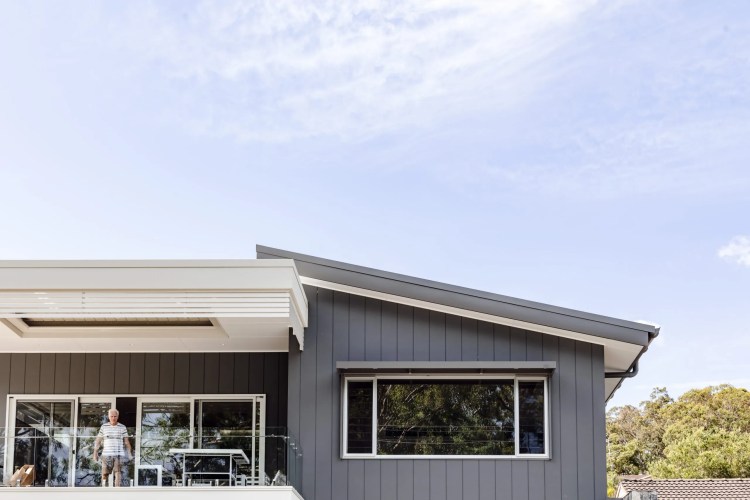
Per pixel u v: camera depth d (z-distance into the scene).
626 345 14.16
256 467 12.84
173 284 12.46
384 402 14.23
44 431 12.99
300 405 14.22
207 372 16.16
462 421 14.13
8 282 12.44
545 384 14.18
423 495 13.91
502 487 13.90
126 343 15.21
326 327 14.46
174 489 12.70
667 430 48.94
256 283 12.48
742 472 41.12
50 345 15.34
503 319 14.26
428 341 14.36
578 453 13.94
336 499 13.94
